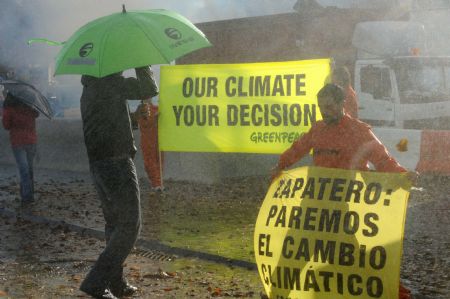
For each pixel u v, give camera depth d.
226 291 6.23
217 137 9.34
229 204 11.07
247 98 9.05
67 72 5.59
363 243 5.00
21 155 11.41
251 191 12.29
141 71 5.79
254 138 9.04
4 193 12.88
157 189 12.41
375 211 4.99
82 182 14.37
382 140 13.25
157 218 9.98
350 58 16.81
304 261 5.19
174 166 13.75
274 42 18.03
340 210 5.10
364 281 4.99
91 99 5.80
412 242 8.07
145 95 5.80
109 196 5.83
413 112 15.73
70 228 9.42
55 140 16.97
